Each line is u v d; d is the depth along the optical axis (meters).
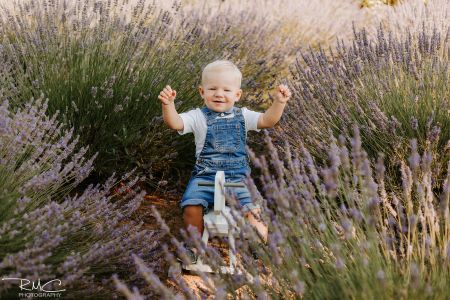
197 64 3.85
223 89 2.88
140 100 3.47
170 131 3.50
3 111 2.38
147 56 3.75
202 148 2.91
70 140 3.29
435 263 1.90
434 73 3.45
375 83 3.44
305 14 6.93
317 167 3.01
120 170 3.45
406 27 5.31
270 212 2.01
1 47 3.42
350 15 7.44
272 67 4.71
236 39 4.90
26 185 2.21
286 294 1.93
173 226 3.12
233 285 2.02
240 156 2.94
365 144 3.21
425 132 3.13
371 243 1.85
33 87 3.42
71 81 3.42
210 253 2.02
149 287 2.29
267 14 5.95
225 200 2.74
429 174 2.17
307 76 3.83
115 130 3.38
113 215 2.63
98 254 2.21
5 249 2.09
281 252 1.99
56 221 2.16
